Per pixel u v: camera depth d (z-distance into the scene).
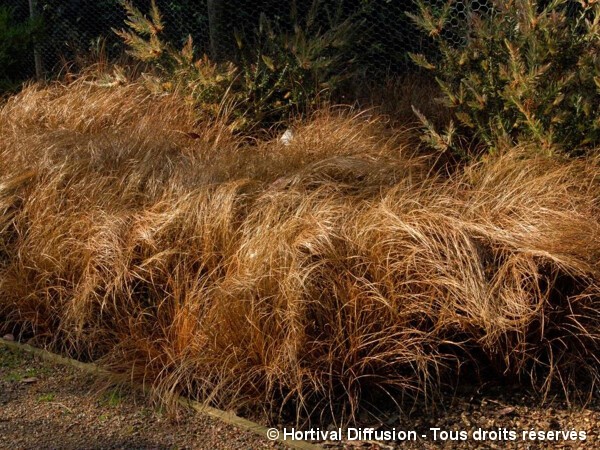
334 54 7.63
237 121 7.01
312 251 4.41
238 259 4.56
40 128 7.09
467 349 4.45
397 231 4.54
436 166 6.20
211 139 6.92
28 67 9.80
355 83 7.77
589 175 5.32
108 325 4.88
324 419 4.20
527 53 5.67
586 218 4.70
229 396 4.28
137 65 8.30
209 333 4.36
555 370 4.39
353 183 5.46
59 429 4.10
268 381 4.24
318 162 5.50
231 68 7.26
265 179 5.56
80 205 5.41
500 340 4.38
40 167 5.79
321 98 7.19
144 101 7.52
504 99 5.76
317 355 4.29
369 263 4.41
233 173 5.64
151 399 4.31
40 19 9.27
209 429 4.10
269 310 4.32
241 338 4.32
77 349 4.81
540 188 5.01
